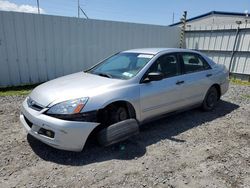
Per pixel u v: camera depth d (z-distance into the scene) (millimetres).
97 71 4457
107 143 3348
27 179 2787
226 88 5797
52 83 3896
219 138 4062
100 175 2898
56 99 3232
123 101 3613
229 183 2816
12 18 7207
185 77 4598
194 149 3631
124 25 9609
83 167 3066
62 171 2967
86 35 8773
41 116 3164
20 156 3287
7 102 5836
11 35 7297
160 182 2795
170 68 4418
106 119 3543
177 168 3096
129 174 2934
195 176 2938
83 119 3141
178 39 11742
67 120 3070
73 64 8750
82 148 3211
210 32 10742
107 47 9391
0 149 3459
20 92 6914
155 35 10750
